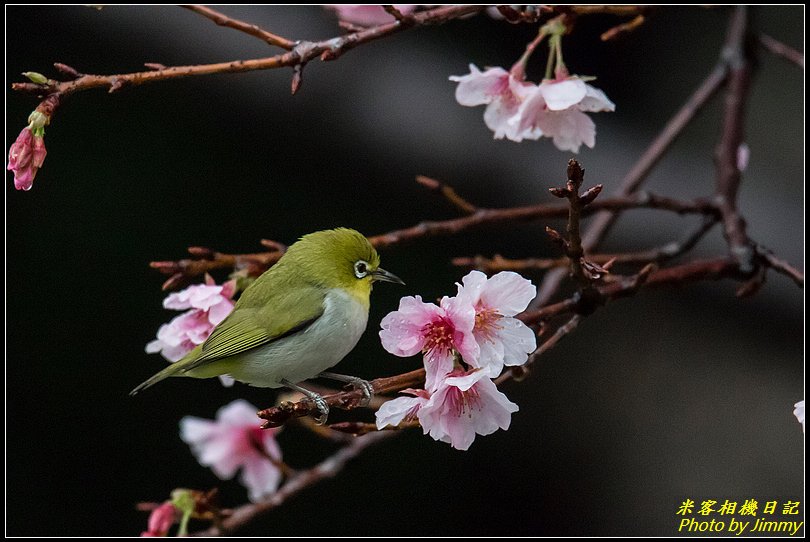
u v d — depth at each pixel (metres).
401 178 4.28
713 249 4.11
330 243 3.69
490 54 4.39
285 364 3.68
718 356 4.30
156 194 4.38
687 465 4.15
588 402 4.31
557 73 3.66
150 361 4.29
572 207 3.58
